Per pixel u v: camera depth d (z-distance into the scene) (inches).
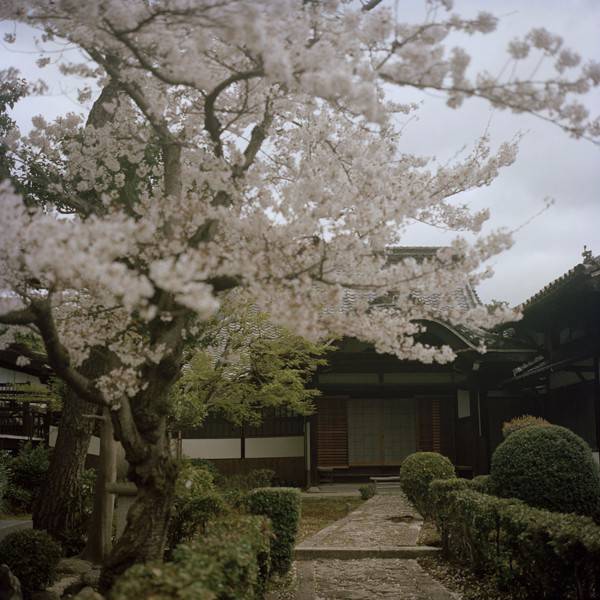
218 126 190.2
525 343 572.1
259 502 303.1
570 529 208.2
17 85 265.6
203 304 137.6
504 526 253.4
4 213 140.9
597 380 474.0
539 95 152.5
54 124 274.7
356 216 193.8
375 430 723.4
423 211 243.8
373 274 188.9
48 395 539.5
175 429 442.0
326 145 234.5
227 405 503.5
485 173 246.2
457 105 160.4
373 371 671.1
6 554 270.1
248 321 415.2
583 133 154.6
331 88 142.4
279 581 295.6
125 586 132.0
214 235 198.8
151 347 189.9
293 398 506.6
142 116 278.1
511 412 642.2
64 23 181.0
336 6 170.9
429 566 335.6
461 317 191.9
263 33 138.0
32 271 148.6
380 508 516.1
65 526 372.8
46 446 667.4
